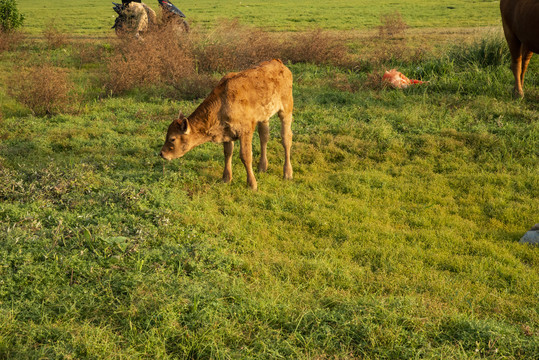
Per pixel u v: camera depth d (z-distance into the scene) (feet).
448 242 18.43
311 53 50.16
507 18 33.06
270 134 29.99
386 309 13.44
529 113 30.58
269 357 12.06
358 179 24.14
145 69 42.96
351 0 137.28
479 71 38.04
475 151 26.89
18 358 11.63
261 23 85.51
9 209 19.44
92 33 76.79
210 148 28.43
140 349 12.28
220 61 47.50
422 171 25.08
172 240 17.75
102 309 13.78
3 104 37.60
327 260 17.01
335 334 12.71
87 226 17.84
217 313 13.46
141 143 28.89
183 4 136.56
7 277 14.73
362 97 36.65
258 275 16.01
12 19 64.23
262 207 21.65
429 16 91.50
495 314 13.98
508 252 17.63
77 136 30.35
